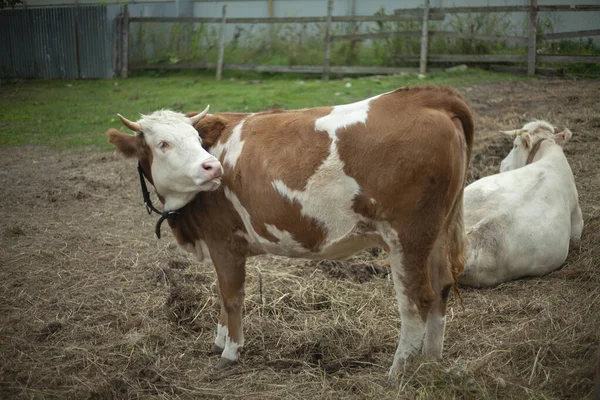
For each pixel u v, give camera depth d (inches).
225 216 174.2
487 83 562.9
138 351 184.1
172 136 166.6
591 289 206.5
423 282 155.6
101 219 298.4
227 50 731.4
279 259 247.1
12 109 562.3
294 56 698.2
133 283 229.6
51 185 348.5
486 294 215.3
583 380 151.2
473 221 228.1
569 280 218.8
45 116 527.2
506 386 154.5
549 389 153.1
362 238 159.2
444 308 163.9
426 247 153.4
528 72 602.5
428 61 654.5
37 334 192.9
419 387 154.0
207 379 171.9
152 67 737.0
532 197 229.5
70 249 261.1
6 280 231.1
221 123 174.9
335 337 189.9
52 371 173.2
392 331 192.1
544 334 178.1
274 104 507.5
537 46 618.2
